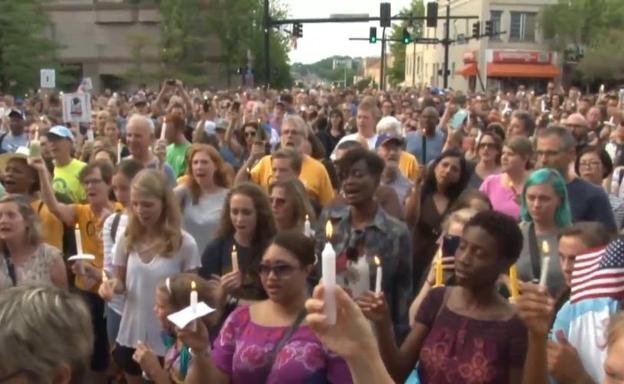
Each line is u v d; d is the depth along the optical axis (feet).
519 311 11.36
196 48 183.73
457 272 12.60
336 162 20.84
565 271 14.83
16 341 7.11
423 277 22.11
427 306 13.12
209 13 183.52
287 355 12.62
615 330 8.25
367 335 8.41
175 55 180.14
